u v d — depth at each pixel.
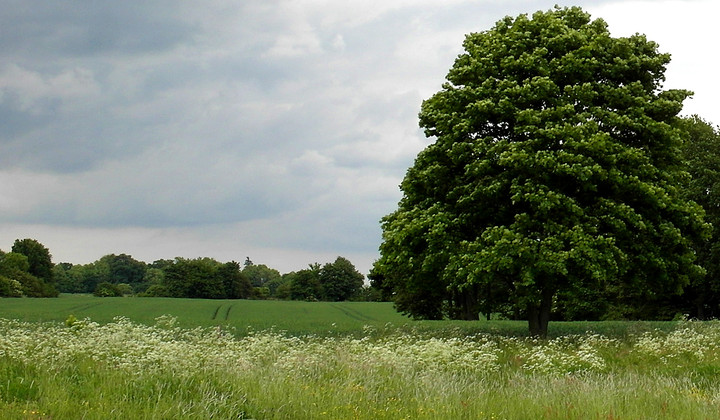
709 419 10.98
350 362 16.11
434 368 15.75
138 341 17.50
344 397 12.20
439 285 28.88
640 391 13.25
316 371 15.21
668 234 25.92
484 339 23.02
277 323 42.22
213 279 143.25
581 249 23.53
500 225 26.44
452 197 26.91
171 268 144.50
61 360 14.45
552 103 25.64
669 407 11.82
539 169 24.64
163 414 10.32
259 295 149.25
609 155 24.67
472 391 13.38
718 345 21.81
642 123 26.19
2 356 14.95
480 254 24.19
